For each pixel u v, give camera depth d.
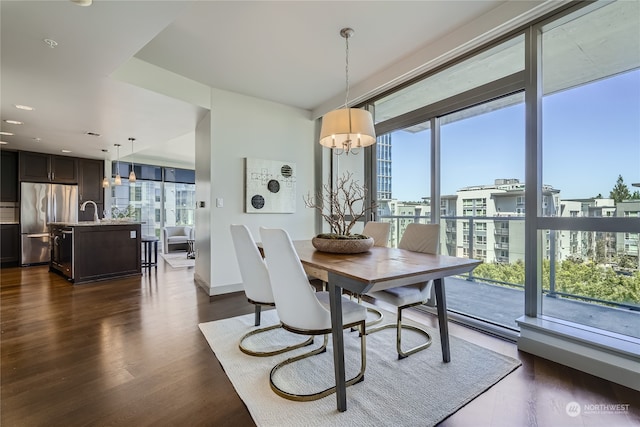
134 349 2.27
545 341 2.13
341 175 4.46
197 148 4.41
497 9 2.37
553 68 2.35
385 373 1.94
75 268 4.36
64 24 2.07
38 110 3.78
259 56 3.06
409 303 2.20
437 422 1.50
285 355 2.18
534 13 2.23
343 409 1.58
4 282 4.41
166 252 7.41
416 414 1.55
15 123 4.29
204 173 4.07
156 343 2.37
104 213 6.51
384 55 3.05
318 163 4.73
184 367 2.01
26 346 2.32
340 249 2.24
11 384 1.81
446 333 2.09
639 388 1.74
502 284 3.12
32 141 5.30
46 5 1.88
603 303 2.14
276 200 4.31
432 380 1.86
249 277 2.39
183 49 2.92
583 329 2.10
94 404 1.63
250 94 4.05
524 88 2.41
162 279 4.64
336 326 1.64
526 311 2.37
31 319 2.90
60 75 2.84
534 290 2.32
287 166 4.43
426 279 1.74
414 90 3.53
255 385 1.80
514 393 1.73
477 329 2.66
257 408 1.60
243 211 4.07
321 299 2.06
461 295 3.49
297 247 2.62
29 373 1.94
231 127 3.96
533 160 2.33
